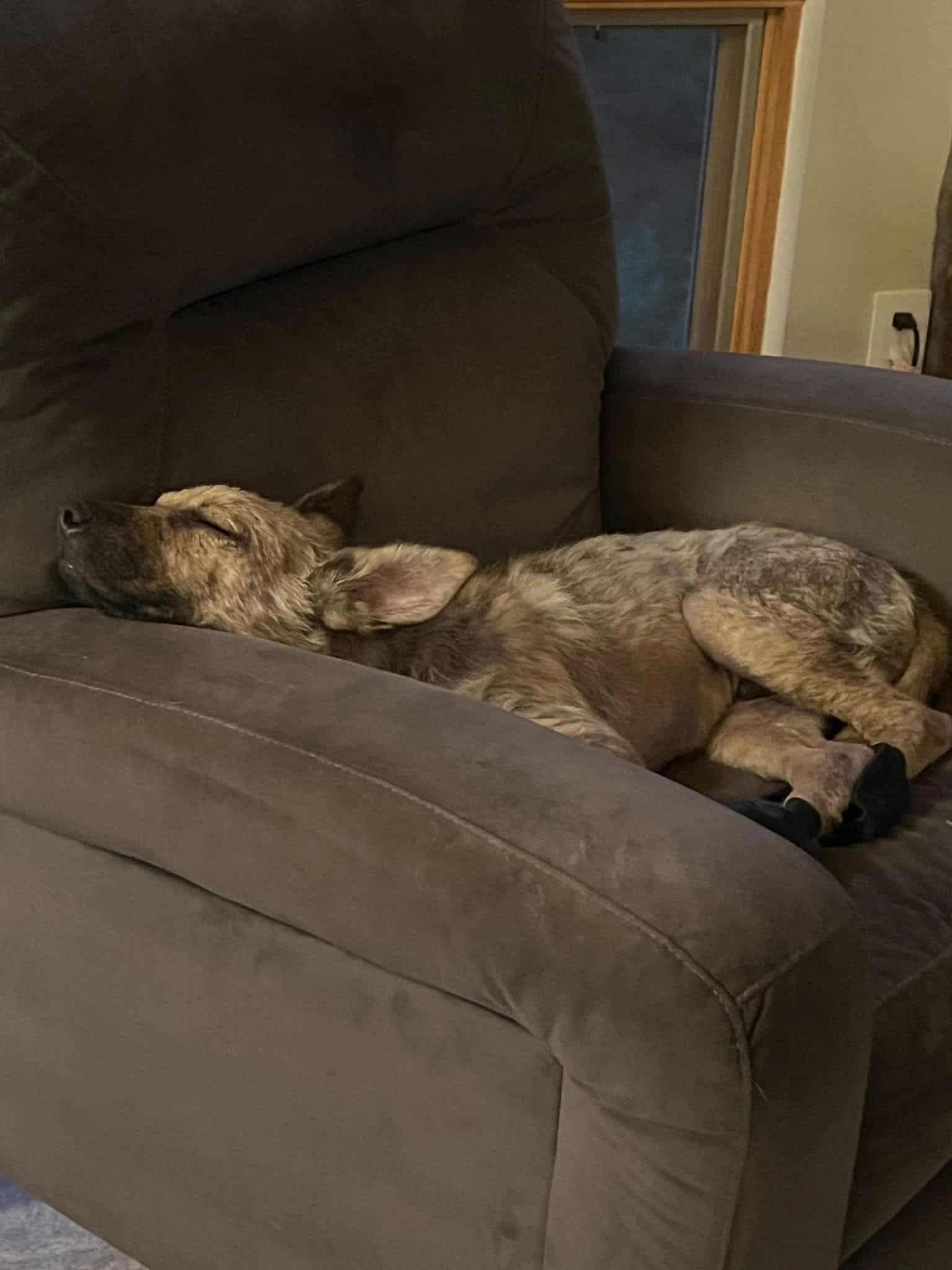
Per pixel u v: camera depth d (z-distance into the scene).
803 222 3.16
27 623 1.52
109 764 1.30
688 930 1.02
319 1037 1.29
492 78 1.95
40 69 1.42
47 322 1.48
